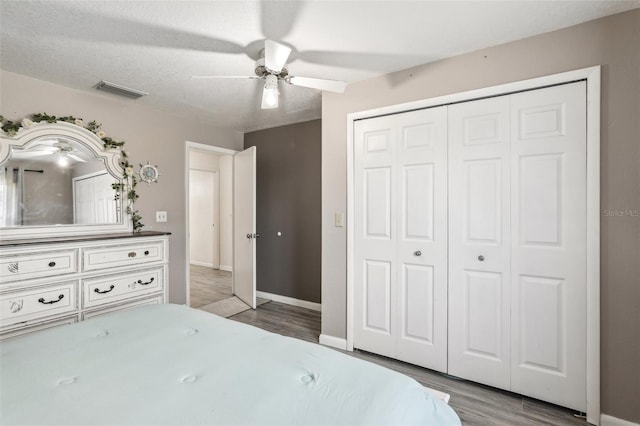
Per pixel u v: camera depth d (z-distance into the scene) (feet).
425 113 7.50
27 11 5.39
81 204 8.79
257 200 13.96
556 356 6.15
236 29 5.95
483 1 5.19
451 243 7.20
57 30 5.98
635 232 5.46
